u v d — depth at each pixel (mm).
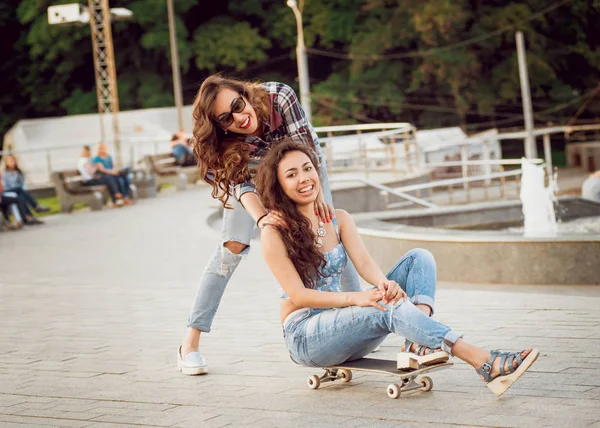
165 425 5246
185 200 24641
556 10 55062
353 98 54469
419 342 5266
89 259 14195
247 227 6457
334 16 56344
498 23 53406
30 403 5926
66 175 23938
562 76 56500
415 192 23719
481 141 35656
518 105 55562
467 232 11359
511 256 10289
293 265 5555
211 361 6758
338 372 5918
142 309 9320
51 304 10031
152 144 39031
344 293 5414
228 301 9297
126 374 6562
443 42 53781
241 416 5312
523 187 15641
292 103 6211
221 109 5906
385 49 55281
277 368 6426
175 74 42719
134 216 21125
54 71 58719
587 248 10000
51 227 20094
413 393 5516
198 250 14422
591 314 7488
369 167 29703
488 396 5328
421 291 5527
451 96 55000
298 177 5523
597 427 4652
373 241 11461
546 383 5520
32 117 59938
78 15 36375
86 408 5719
